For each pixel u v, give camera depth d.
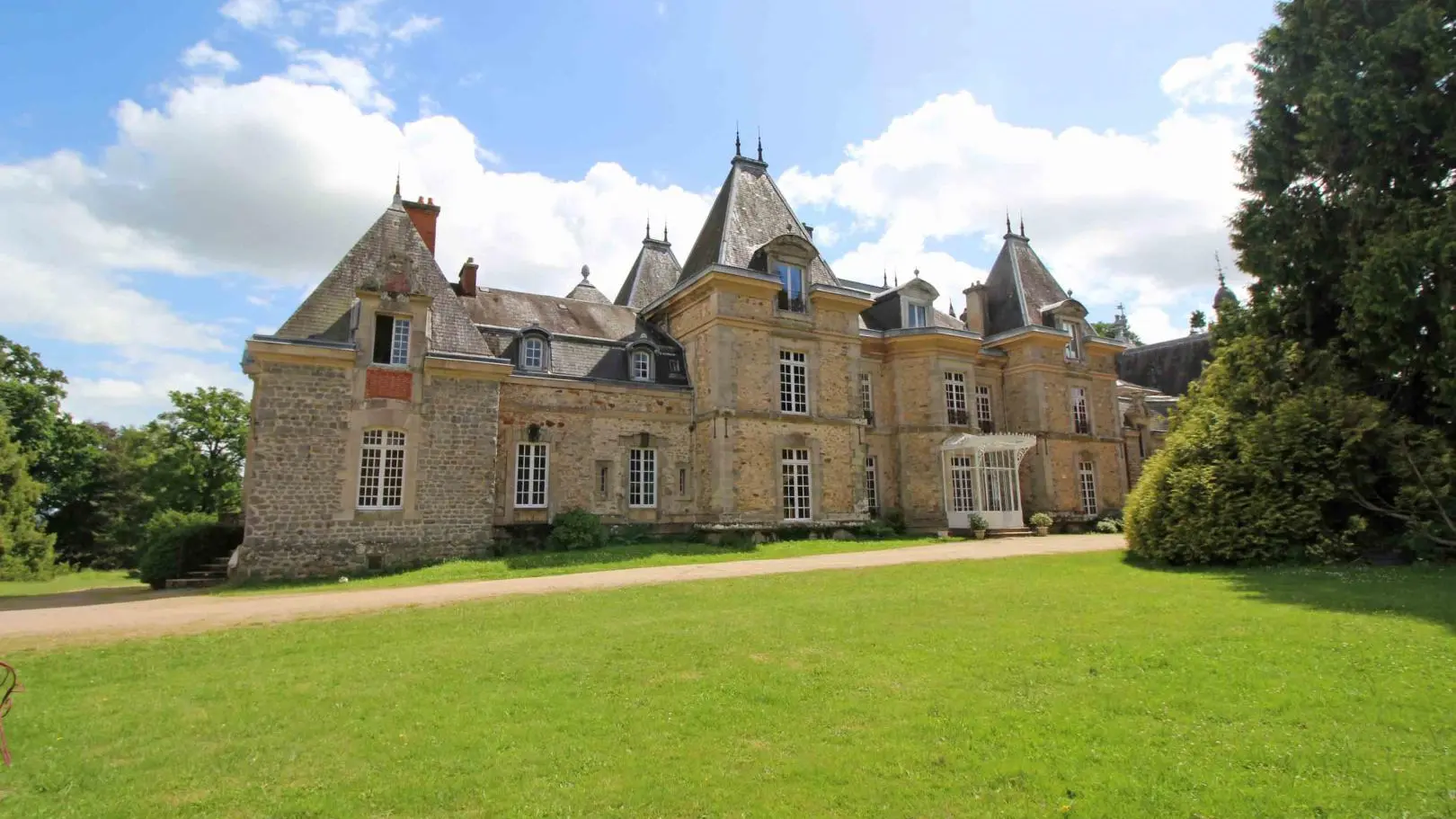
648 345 26.55
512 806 4.66
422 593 14.49
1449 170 15.59
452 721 6.31
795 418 26.56
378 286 20.52
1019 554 19.38
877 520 28.73
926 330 30.70
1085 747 5.39
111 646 9.73
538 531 22.84
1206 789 4.64
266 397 19.05
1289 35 17.73
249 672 8.18
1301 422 15.29
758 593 12.98
